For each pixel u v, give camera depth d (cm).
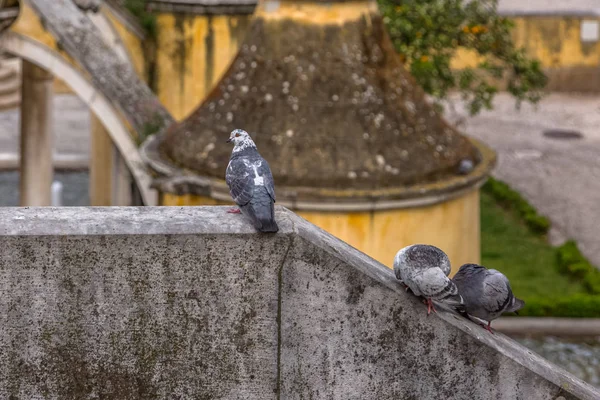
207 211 679
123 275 648
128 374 659
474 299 715
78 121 4069
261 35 1800
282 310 662
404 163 1694
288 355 668
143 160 1820
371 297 666
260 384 670
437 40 2398
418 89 1841
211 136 1742
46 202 2578
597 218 2953
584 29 4272
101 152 2733
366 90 1739
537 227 2828
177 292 654
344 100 1720
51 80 2547
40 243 639
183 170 1730
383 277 673
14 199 3281
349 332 669
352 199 1634
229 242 651
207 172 1705
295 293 662
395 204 1661
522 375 681
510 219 2944
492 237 2798
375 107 1730
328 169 1659
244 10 2631
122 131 2038
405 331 672
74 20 2105
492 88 2588
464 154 1812
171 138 1831
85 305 649
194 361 662
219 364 664
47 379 654
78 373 655
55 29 2062
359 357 673
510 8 4619
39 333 649
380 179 1667
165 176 1736
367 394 677
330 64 1750
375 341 672
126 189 2431
